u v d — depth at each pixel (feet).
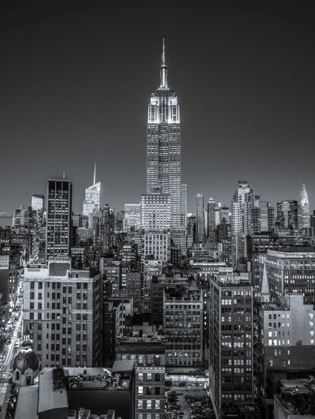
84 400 331.77
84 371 385.50
